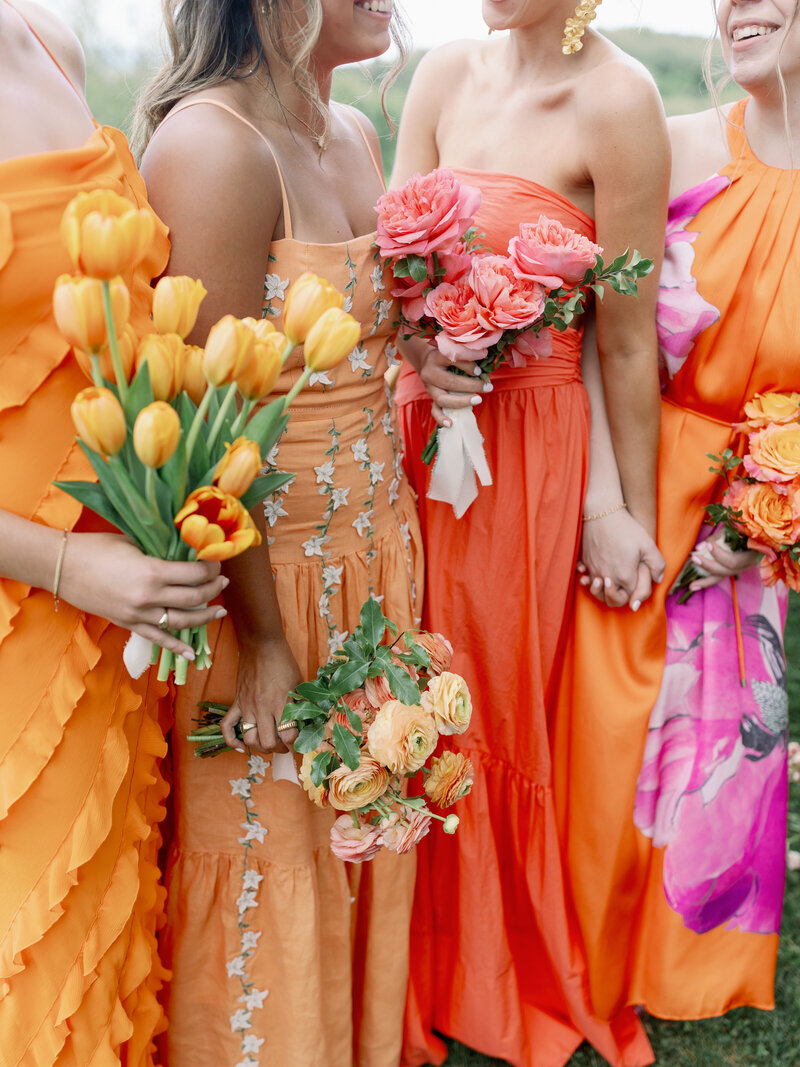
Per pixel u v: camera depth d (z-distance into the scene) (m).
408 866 1.75
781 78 1.60
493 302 1.50
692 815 1.90
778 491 1.72
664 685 1.90
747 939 1.96
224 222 1.27
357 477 1.54
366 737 1.32
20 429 1.09
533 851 1.89
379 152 1.70
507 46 1.80
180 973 1.62
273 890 1.58
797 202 1.71
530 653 1.81
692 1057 1.96
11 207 1.04
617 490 1.84
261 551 1.37
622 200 1.64
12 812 1.13
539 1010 1.97
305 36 1.36
